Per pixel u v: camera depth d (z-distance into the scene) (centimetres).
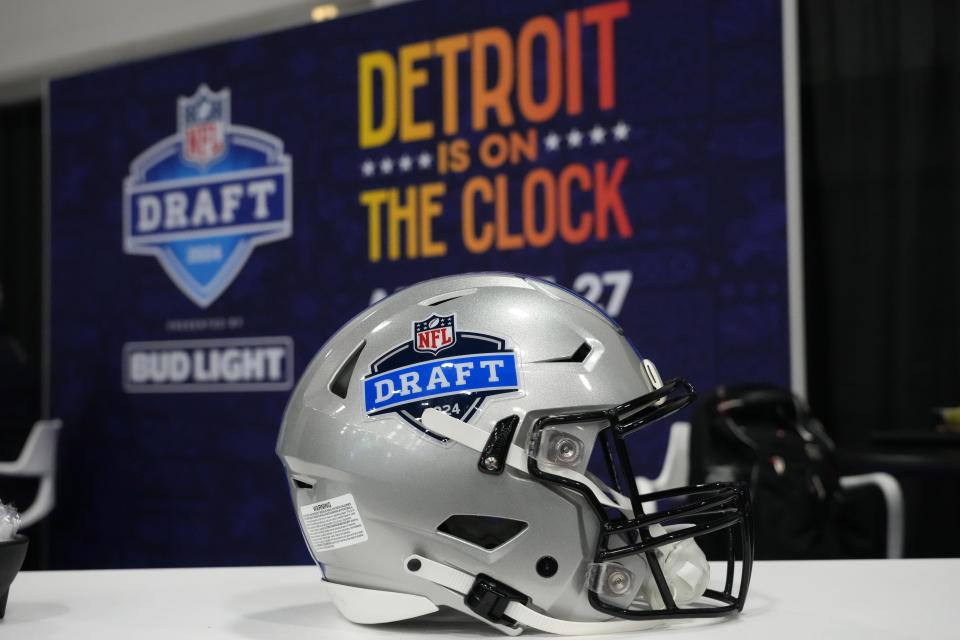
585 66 277
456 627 74
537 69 284
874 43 292
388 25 310
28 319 447
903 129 290
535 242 284
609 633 71
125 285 361
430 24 302
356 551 74
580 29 278
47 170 379
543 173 283
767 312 250
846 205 295
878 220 292
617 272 271
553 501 72
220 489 337
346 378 77
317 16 354
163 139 354
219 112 342
